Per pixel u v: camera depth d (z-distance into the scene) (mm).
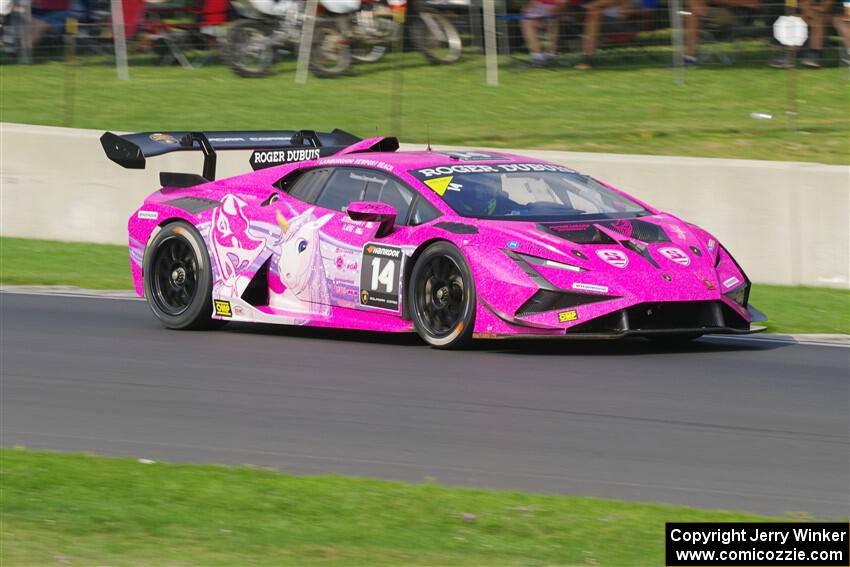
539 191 29109
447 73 60781
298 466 19125
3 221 46125
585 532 15188
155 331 31156
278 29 62625
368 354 27609
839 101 53438
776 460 19469
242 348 28656
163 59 65375
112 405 23234
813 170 36188
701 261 27312
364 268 28703
